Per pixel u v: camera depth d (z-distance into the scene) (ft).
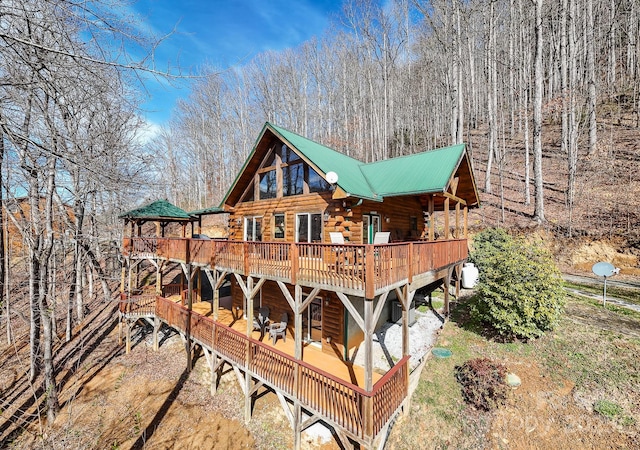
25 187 26.25
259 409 30.48
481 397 25.20
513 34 95.35
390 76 100.07
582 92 85.20
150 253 48.29
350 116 119.75
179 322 40.57
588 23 90.74
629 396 23.07
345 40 113.70
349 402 21.02
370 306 20.57
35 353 36.78
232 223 47.52
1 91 15.25
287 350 32.86
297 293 25.80
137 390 35.76
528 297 30.50
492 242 51.26
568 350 28.84
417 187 33.32
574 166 67.26
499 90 103.14
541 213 61.00
